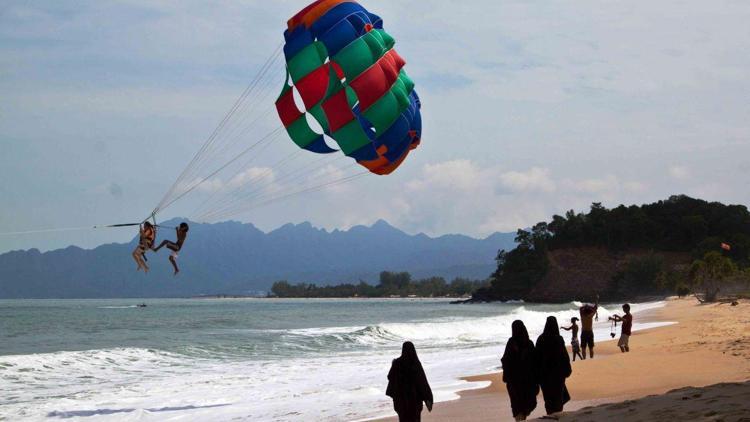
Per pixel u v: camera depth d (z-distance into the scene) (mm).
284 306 176875
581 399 16875
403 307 161125
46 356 29000
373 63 20984
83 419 18156
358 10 21531
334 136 21547
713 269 102375
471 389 20266
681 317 59812
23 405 20031
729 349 24875
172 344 38875
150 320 74562
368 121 20953
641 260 171000
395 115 21203
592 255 190125
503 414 15820
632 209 195375
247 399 20469
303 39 21578
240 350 35312
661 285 157500
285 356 33094
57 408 19578
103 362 28906
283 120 22766
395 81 21438
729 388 13398
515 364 13109
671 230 187000
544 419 12609
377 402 19078
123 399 20875
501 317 62094
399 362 12789
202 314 99000
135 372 26922
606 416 12109
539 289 189125
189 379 24953
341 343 39844
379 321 72188
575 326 25734
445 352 33875
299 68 21469
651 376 20031
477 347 36906
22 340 44719
